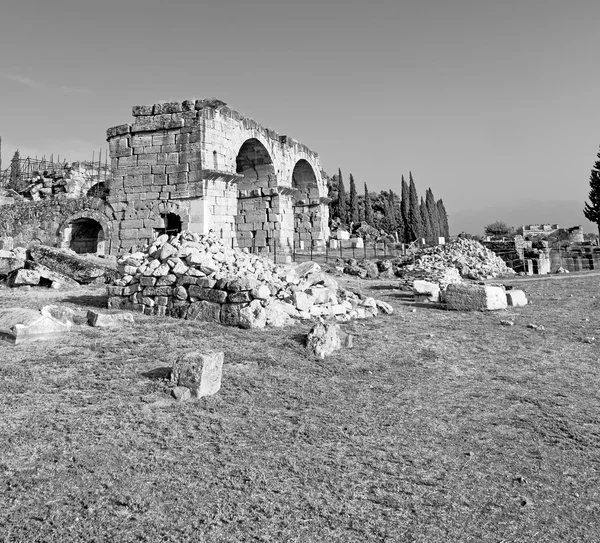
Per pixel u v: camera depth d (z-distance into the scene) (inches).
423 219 3779.5
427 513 222.1
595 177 2952.8
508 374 443.5
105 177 1883.6
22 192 1900.8
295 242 2134.6
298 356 462.6
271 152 1646.2
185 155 1238.9
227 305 580.4
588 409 358.9
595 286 1030.4
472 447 293.7
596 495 244.7
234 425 305.1
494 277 1275.8
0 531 190.4
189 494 225.3
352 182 3641.7
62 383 356.2
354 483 245.0
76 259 922.1
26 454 252.7
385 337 565.9
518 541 205.2
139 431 286.8
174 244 655.8
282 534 200.1
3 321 478.0
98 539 189.9
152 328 537.0
